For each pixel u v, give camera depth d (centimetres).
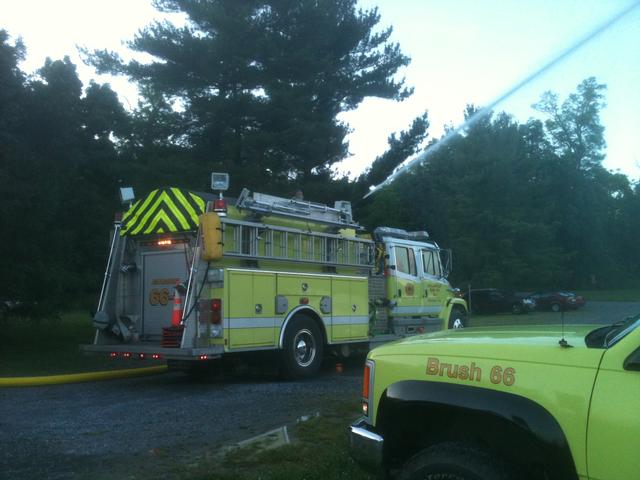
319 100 2312
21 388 975
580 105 4559
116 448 595
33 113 1329
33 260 1366
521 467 330
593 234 4594
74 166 1463
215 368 1041
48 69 1580
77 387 987
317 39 2223
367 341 1186
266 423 693
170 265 1014
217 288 928
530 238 3659
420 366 356
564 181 4584
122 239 1042
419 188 3434
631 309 3094
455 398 332
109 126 2467
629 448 274
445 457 332
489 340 355
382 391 372
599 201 4622
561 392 299
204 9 2100
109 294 1023
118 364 1214
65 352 1398
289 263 1049
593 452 284
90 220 1791
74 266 1719
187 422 705
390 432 372
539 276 3709
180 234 996
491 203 3575
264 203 1014
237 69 2162
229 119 2192
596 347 311
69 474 516
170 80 2205
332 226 1154
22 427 686
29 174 1298
